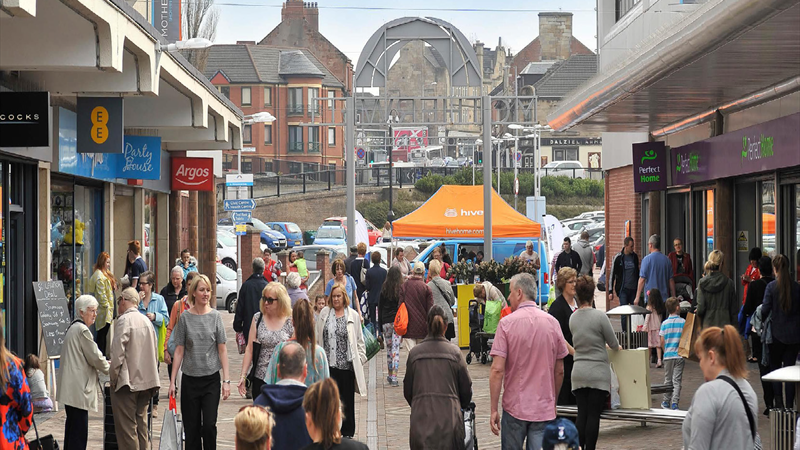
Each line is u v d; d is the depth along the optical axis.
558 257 27.14
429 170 85.56
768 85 16.53
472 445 9.10
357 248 24.09
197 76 18.80
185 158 26.42
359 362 11.45
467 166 85.69
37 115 12.45
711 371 6.41
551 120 22.23
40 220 16.02
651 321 14.94
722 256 14.00
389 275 17.52
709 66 14.31
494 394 8.92
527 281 9.09
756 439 6.75
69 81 14.49
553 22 125.06
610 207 28.67
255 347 11.80
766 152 16.61
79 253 19.02
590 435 9.84
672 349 12.88
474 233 27.03
